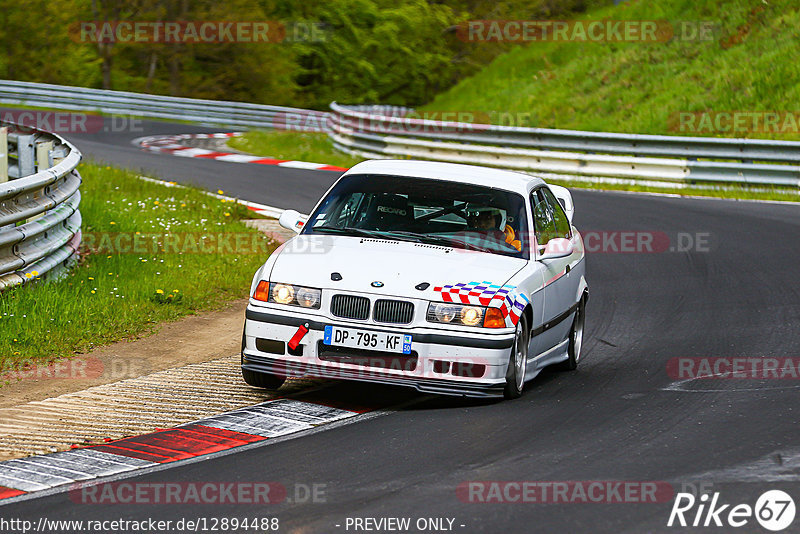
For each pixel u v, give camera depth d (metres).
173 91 179.12
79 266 40.16
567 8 179.75
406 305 25.14
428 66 191.62
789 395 27.33
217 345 32.28
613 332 36.34
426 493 19.14
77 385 26.86
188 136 114.06
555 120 108.62
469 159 84.19
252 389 27.19
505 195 29.30
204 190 65.69
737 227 58.53
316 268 26.02
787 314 38.69
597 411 25.62
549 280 28.53
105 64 172.38
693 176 74.50
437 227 28.25
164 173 74.88
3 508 18.16
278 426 23.70
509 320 25.45
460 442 22.62
